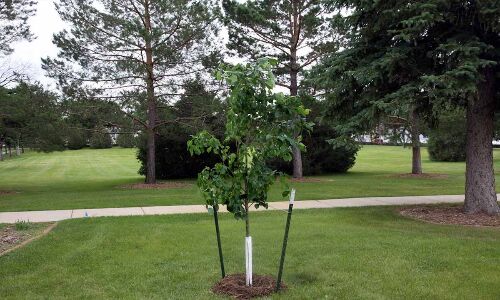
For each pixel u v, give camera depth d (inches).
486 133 405.4
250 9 749.3
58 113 713.6
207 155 964.6
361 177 886.4
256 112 196.4
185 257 268.5
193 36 728.3
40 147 746.8
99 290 213.8
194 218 399.5
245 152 199.0
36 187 815.1
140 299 201.5
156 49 713.6
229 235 325.4
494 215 400.2
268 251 278.1
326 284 217.9
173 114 807.7
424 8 344.5
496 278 224.4
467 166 416.5
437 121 452.1
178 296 204.7
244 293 204.7
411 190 620.1
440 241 299.0
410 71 382.3
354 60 411.8
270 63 195.0
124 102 738.2
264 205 207.3
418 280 222.5
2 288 216.4
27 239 321.7
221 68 196.9
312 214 418.9
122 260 262.4
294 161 860.0
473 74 335.9
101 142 780.0
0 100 695.7
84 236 323.9
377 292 207.2
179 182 846.5
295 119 197.2
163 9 706.2
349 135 413.1
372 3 382.3
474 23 373.4
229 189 200.1
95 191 681.6
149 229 348.5
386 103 359.6
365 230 339.0
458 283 217.6
